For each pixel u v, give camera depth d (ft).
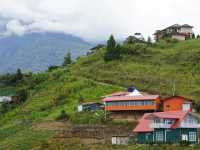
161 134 463.83
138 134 472.85
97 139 501.15
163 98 576.61
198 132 465.47
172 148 435.12
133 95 592.60
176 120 463.83
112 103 579.48
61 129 554.46
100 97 648.38
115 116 576.20
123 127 528.63
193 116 465.47
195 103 556.51
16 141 551.18
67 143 499.51
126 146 466.29
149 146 446.60
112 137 484.33
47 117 628.28
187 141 447.83
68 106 651.66
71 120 579.89
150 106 560.20
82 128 540.52
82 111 597.93
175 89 638.94
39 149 501.56
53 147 496.64
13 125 645.92
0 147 545.03
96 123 553.64
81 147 480.23
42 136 542.57
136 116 567.59
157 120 465.88
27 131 583.17
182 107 541.34
